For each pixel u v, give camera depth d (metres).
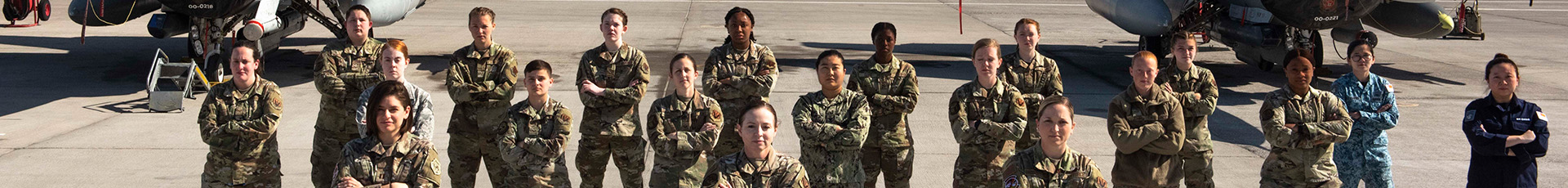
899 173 5.45
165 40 19.11
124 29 21.20
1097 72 15.33
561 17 26.12
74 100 10.90
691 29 23.31
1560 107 11.50
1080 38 21.95
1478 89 13.34
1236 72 14.92
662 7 29.86
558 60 16.56
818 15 28.14
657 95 11.91
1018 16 28.98
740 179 3.91
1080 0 35.91
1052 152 4.05
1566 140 8.83
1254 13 13.66
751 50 5.74
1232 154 8.03
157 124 9.16
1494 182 5.12
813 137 4.92
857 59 17.97
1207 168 5.30
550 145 5.11
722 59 5.71
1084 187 4.04
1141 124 4.98
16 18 21.95
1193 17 14.34
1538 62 17.62
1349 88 5.53
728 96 5.59
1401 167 7.56
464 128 5.61
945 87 13.05
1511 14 30.95
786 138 8.52
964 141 5.35
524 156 5.16
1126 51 19.30
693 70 5.17
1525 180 5.06
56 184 6.70
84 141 8.22
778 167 3.95
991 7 32.47
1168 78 5.83
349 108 5.77
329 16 24.42
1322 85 13.27
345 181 3.73
